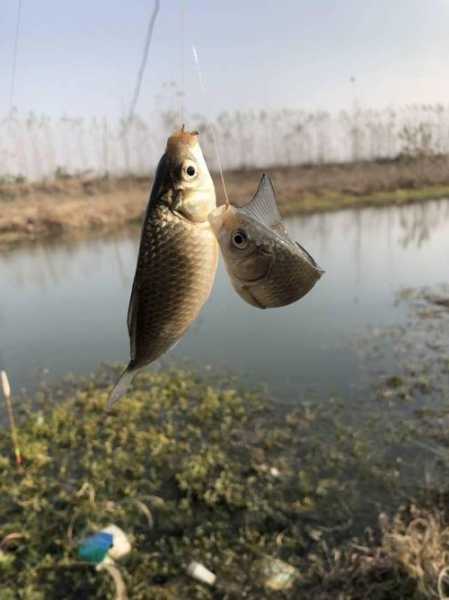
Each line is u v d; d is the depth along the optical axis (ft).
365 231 11.06
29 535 2.28
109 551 2.16
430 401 3.42
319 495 2.51
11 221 13.03
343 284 6.77
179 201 0.67
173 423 3.35
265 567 2.07
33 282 8.30
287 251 0.69
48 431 3.25
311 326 5.16
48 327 5.84
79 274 8.61
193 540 2.26
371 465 2.75
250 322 5.42
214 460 2.85
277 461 2.83
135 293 0.70
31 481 2.68
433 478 2.58
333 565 2.04
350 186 18.30
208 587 2.01
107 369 4.46
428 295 5.92
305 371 4.08
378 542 2.14
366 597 1.85
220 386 3.89
